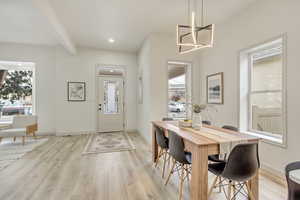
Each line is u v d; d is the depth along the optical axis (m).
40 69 5.22
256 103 3.12
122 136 5.18
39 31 4.09
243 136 1.96
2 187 2.25
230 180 1.78
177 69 4.66
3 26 3.77
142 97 5.02
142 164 3.04
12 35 4.40
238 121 3.23
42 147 4.02
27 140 4.66
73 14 3.20
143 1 2.79
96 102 5.54
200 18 3.43
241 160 1.57
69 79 5.27
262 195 2.05
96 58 5.49
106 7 2.96
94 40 4.70
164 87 4.24
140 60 5.35
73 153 3.61
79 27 3.81
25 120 4.65
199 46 2.27
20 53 5.06
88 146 4.11
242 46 3.13
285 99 2.37
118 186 2.28
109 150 3.82
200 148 1.70
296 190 1.27
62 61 5.20
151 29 3.96
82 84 5.38
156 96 4.17
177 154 2.01
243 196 2.06
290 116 2.31
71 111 5.30
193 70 4.50
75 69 5.31
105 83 5.73
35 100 5.20
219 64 3.78
